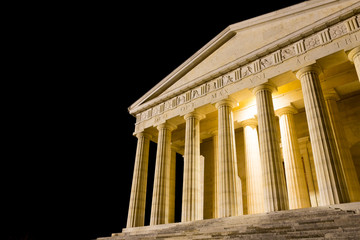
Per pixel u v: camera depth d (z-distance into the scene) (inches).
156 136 1508.4
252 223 698.8
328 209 639.8
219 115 1103.0
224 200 946.1
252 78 1058.1
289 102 1179.3
